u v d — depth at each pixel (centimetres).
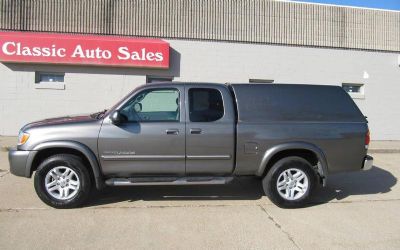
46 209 581
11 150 596
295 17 1430
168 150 594
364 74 1492
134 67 1310
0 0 1267
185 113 602
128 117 600
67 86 1306
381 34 1498
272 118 617
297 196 615
